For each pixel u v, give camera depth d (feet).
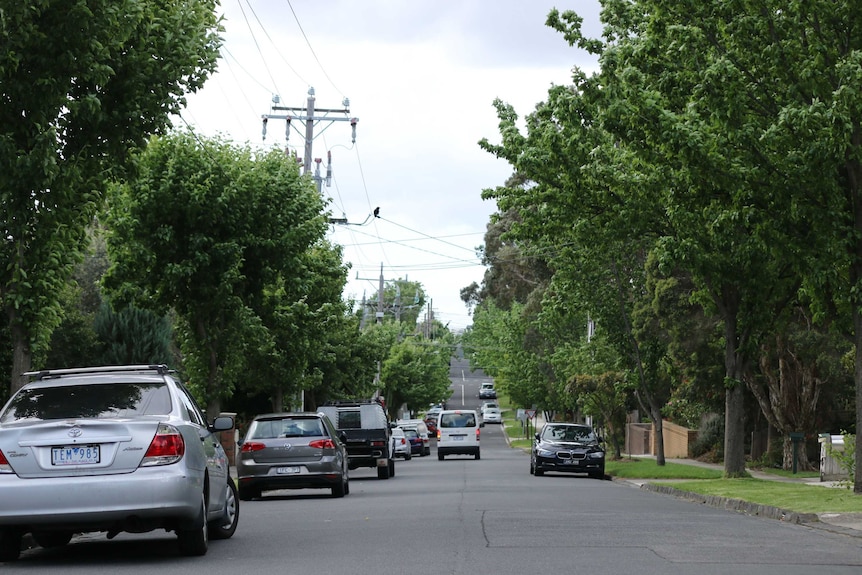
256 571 38.34
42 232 55.93
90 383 42.75
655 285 140.05
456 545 46.39
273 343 120.98
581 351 179.73
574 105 96.07
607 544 46.98
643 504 77.56
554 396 240.53
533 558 41.78
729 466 106.63
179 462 40.34
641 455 200.64
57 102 54.29
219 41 61.62
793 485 95.25
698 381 138.51
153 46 59.00
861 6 73.36
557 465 130.11
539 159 101.96
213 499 46.55
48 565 40.86
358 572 37.78
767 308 102.89
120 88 57.67
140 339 136.87
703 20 83.25
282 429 87.40
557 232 107.96
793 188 77.05
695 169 79.66
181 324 108.58
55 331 127.95
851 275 81.82
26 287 56.85
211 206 97.45
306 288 107.45
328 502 80.07
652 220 101.65
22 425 39.86
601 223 104.22
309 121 157.58
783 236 81.76
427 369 380.78
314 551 44.62
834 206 77.25
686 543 47.85
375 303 354.95
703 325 134.10
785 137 75.36
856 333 80.74
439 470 151.33
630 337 143.02
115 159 59.57
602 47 101.40
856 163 78.48
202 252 97.50
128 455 39.78
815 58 73.82
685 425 191.42
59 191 55.16
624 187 99.19
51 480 39.09
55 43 53.26
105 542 51.29
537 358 247.70
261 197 101.76
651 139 83.87
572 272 142.51
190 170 97.76
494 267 296.10
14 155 53.21
